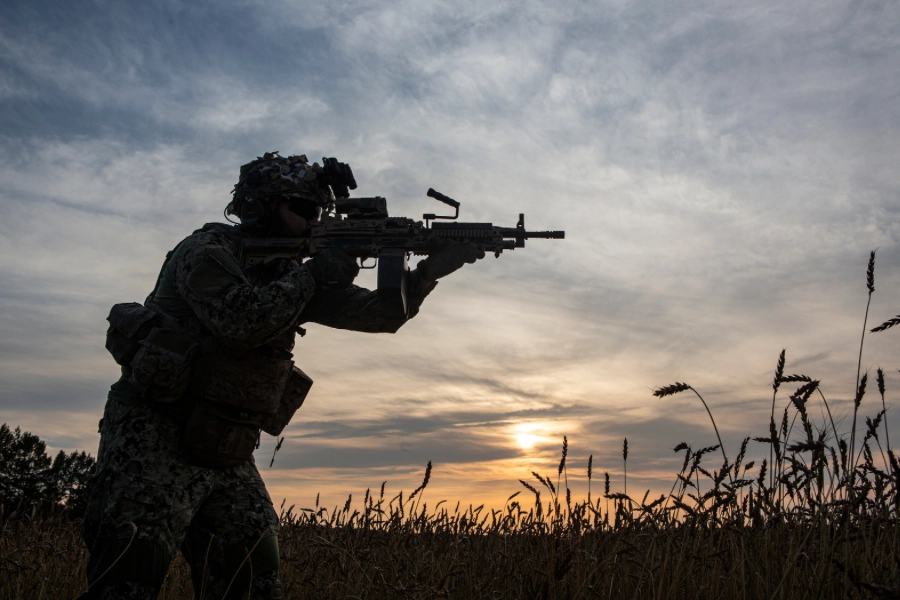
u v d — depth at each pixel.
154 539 3.17
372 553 4.38
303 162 4.20
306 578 4.13
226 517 3.49
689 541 3.49
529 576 3.59
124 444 3.29
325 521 4.91
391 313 4.21
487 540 4.52
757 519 3.39
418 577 4.06
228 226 4.04
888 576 2.91
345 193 4.28
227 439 3.37
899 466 2.93
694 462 3.58
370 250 4.25
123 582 3.04
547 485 3.98
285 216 4.13
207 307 3.40
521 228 4.48
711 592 3.26
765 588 3.18
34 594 4.40
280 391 3.65
